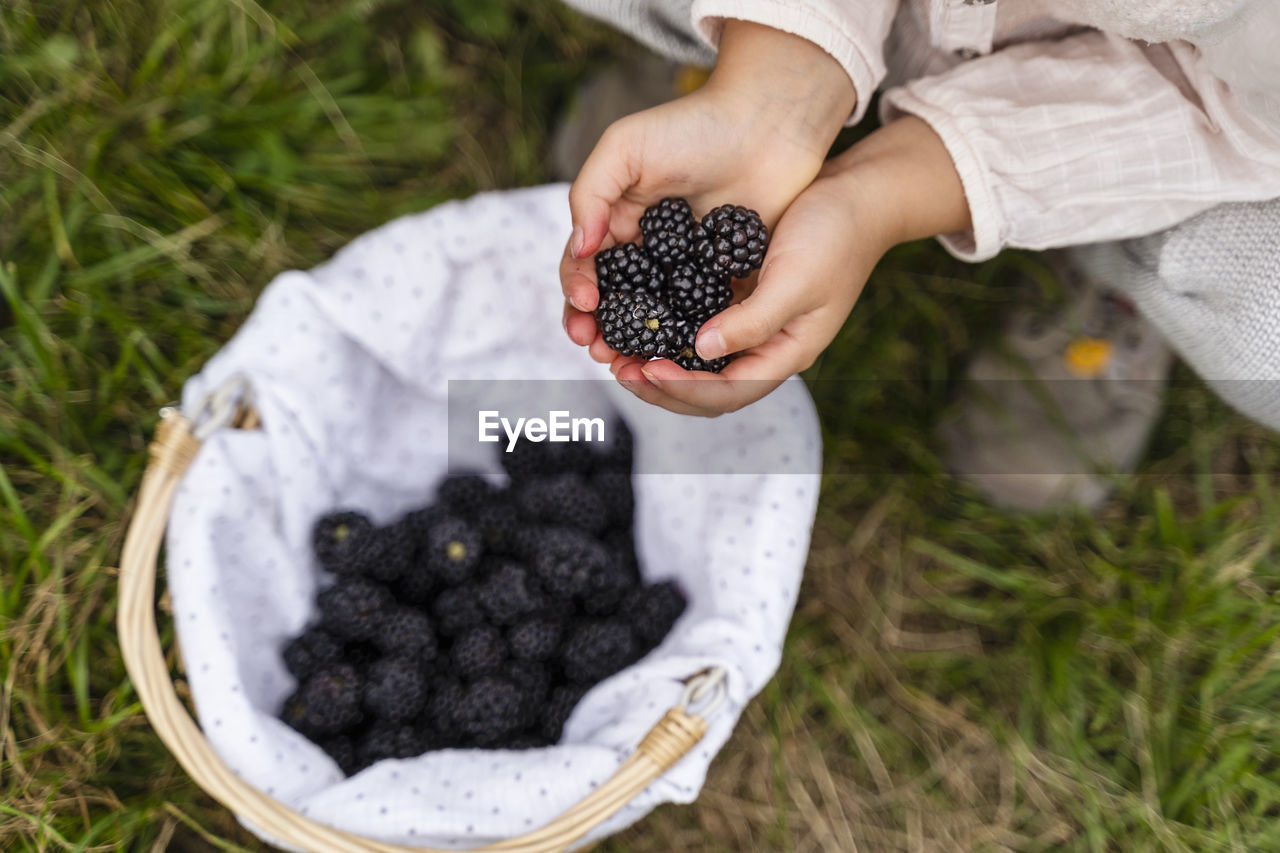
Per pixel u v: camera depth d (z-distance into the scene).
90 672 0.58
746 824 0.62
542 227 0.59
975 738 0.62
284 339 0.57
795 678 0.63
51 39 0.60
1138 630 0.61
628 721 0.53
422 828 0.51
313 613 0.58
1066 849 0.61
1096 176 0.49
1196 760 0.60
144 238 0.61
